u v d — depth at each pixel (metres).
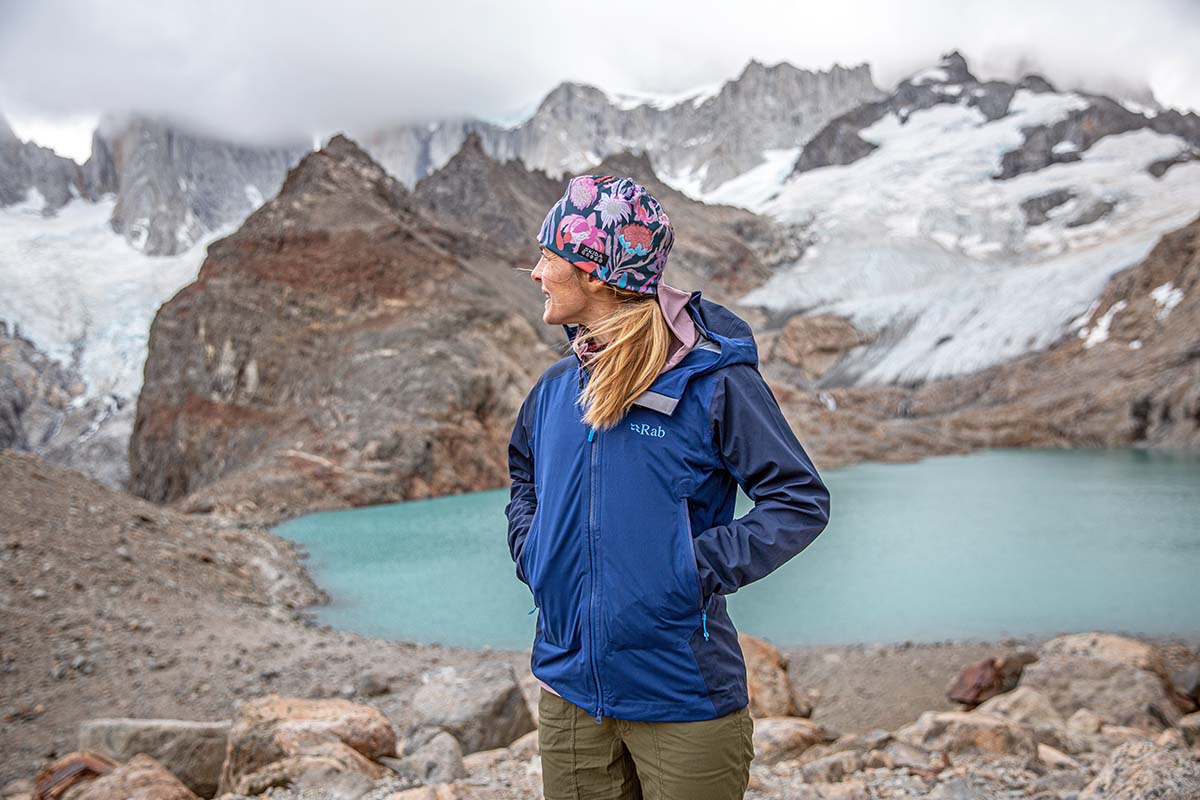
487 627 13.54
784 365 114.81
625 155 165.88
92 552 11.77
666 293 1.72
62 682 7.79
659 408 1.62
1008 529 23.42
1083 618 13.41
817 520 1.62
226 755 4.96
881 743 5.22
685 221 155.75
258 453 41.91
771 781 4.66
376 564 19.53
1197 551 19.03
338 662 9.62
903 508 28.97
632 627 1.59
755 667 8.29
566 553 1.66
